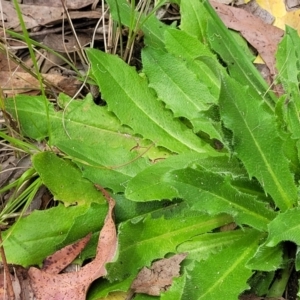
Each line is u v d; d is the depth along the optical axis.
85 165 0.33
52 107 0.35
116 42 0.39
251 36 0.40
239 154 0.29
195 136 0.35
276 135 0.29
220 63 0.38
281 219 0.27
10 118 0.34
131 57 0.39
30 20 0.40
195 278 0.28
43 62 0.40
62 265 0.31
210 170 0.29
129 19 0.37
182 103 0.35
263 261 0.28
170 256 0.31
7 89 0.37
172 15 0.42
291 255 0.31
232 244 0.30
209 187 0.28
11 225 0.33
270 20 0.41
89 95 0.36
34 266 0.32
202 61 0.35
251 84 0.36
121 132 0.35
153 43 0.38
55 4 0.41
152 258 0.30
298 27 0.41
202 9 0.38
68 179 0.33
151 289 0.30
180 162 0.32
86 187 0.33
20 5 0.40
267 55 0.39
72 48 0.40
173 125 0.35
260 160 0.29
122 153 0.34
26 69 0.36
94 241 0.31
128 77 0.35
